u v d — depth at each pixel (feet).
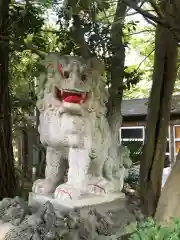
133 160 10.81
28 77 13.64
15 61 12.78
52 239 6.02
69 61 6.92
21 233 6.19
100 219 6.67
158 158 9.59
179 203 6.89
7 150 10.10
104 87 7.41
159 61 9.68
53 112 7.14
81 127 6.98
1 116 10.00
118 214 7.21
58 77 6.98
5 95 10.18
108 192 7.54
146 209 9.39
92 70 7.11
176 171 7.20
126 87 10.10
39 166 14.65
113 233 6.46
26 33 9.90
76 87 6.76
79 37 8.90
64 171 7.82
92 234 6.36
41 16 12.13
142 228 5.54
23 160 17.20
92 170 7.69
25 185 13.87
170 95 9.66
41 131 7.47
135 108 26.09
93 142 7.16
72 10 6.81
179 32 6.75
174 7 7.73
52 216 6.34
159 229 5.14
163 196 7.14
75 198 6.86
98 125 7.30
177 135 25.57
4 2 9.41
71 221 6.33
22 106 12.96
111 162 7.85
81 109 6.97
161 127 9.61
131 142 11.39
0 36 8.90
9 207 7.11
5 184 9.93
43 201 7.07
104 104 7.40
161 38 9.64
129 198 9.46
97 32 8.99
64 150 7.39
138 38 17.78
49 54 7.29
